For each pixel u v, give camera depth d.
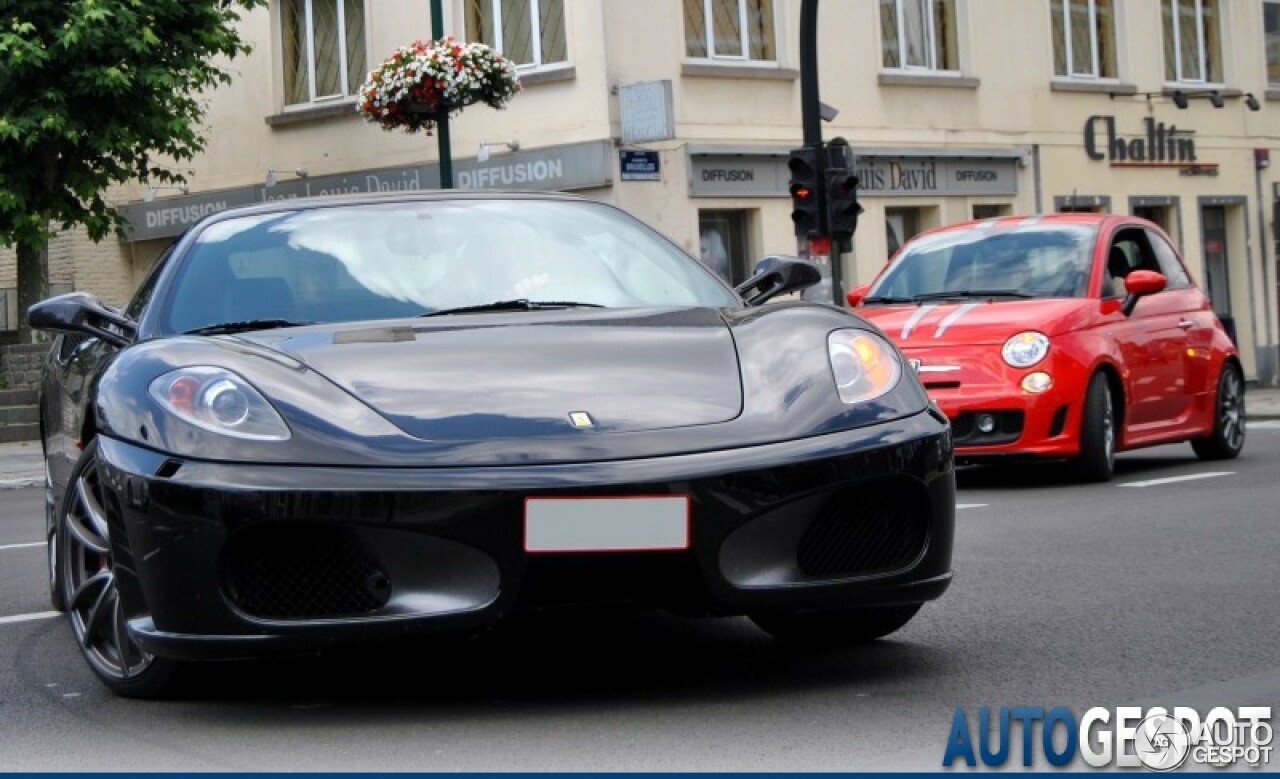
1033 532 8.94
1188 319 13.15
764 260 6.50
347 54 26.61
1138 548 8.18
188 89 24.59
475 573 4.56
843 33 26.05
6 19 22.41
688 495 4.62
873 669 5.42
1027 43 28.91
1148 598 6.67
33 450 19.92
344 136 26.53
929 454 4.99
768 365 5.09
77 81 22.69
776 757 4.34
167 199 28.70
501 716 4.88
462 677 5.44
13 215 23.17
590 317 5.52
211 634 4.62
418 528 4.53
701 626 6.29
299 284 5.80
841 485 4.80
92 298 5.86
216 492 4.58
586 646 5.93
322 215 6.20
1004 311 11.80
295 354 5.08
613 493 4.57
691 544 4.62
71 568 5.55
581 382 4.94
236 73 27.73
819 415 4.92
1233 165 32.78
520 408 4.79
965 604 6.64
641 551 4.59
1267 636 5.83
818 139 18.11
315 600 4.63
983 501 10.77
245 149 27.77
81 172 23.56
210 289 5.77
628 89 23.14
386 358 5.05
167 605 4.67
